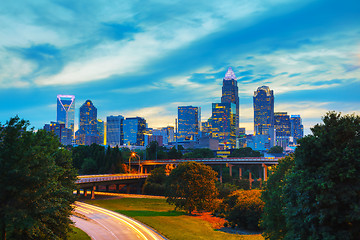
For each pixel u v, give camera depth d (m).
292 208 30.53
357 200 25.83
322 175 26.86
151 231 61.97
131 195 126.50
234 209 74.69
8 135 27.41
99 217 75.62
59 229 34.41
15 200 25.92
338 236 25.91
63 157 45.88
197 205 85.75
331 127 28.70
